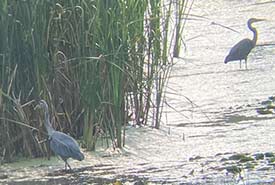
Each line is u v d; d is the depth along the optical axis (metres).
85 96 14.16
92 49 14.13
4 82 13.69
